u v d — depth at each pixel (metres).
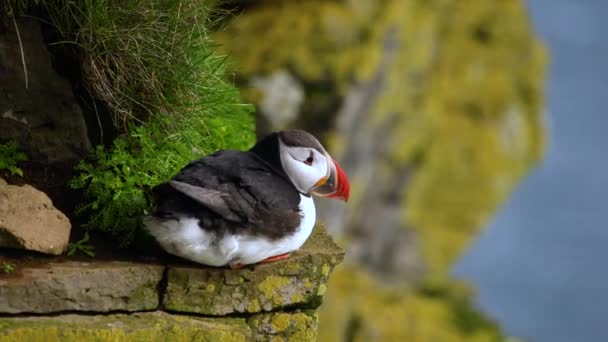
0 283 5.48
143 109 6.57
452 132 15.01
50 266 5.72
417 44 14.11
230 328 5.89
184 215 5.37
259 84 12.59
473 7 15.40
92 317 5.69
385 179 14.26
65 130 6.32
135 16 6.36
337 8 13.19
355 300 14.06
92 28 6.17
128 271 5.74
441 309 15.46
